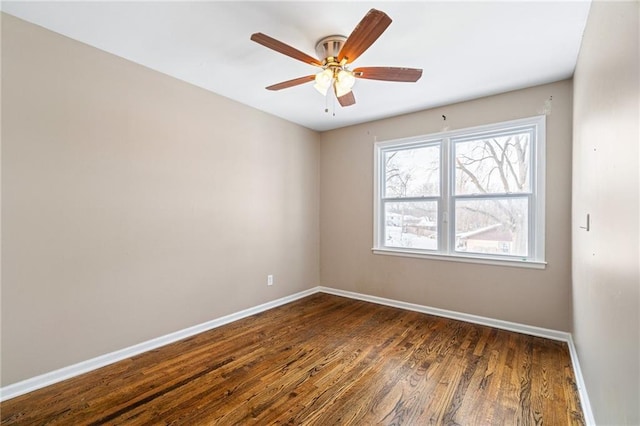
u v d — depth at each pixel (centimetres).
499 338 291
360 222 423
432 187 371
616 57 124
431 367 238
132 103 257
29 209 205
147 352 263
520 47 230
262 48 236
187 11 193
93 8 190
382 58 247
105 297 241
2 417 180
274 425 175
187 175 296
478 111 330
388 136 397
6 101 197
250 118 359
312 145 453
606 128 143
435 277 360
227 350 267
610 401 133
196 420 179
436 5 184
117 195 248
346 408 190
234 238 341
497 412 185
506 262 313
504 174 323
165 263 279
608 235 139
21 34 202
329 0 181
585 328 198
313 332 307
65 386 211
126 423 176
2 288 196
